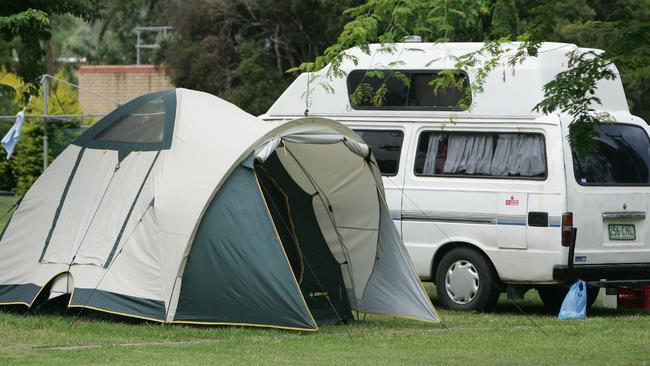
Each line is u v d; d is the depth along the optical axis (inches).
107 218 628.4
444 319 665.0
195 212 593.3
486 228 701.3
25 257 649.6
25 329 577.0
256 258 586.9
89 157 665.0
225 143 616.1
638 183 719.7
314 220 662.5
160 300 591.5
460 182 714.8
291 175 655.8
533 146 696.4
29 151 1898.4
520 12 709.3
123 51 2689.5
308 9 1686.8
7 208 1647.4
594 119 552.1
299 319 580.7
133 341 540.4
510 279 695.1
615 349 547.2
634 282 707.4
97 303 600.7
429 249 722.8
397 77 687.1
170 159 620.7
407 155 736.3
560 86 539.2
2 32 763.4
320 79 770.2
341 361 490.9
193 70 1764.3
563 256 677.9
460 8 639.1
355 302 666.2
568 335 595.2
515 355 522.3
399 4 632.4
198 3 1756.9
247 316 587.2
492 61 643.5
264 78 1699.1
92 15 804.0
